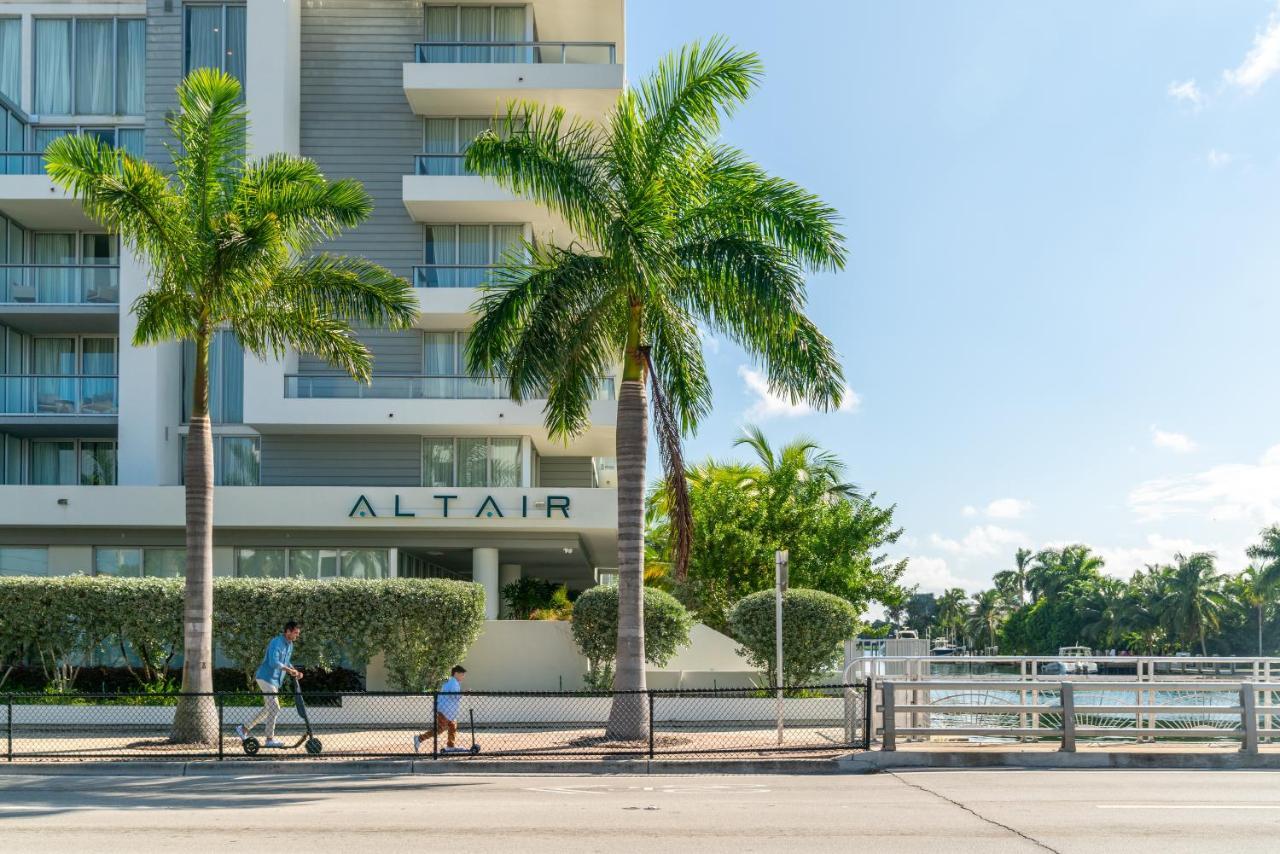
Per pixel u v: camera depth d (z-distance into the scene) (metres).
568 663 24.84
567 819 10.98
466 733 20.73
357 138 33.31
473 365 19.42
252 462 32.72
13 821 10.93
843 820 10.82
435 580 24.05
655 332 19.73
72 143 18.02
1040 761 15.80
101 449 33.66
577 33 36.44
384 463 32.25
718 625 32.62
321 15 33.75
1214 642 98.25
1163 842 9.52
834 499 36.97
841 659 24.09
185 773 15.89
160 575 30.41
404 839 9.78
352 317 20.30
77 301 32.06
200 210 18.58
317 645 23.22
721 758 16.16
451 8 34.06
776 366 18.64
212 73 18.84
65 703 22.69
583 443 33.69
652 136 18.70
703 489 34.06
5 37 33.84
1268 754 15.77
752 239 18.72
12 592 23.03
